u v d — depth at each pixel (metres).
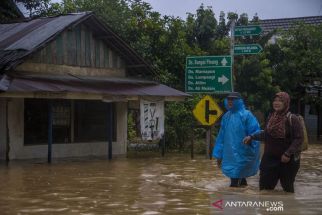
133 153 19.50
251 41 27.83
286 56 28.27
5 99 15.84
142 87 18.19
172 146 21.08
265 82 26.41
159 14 24.36
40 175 12.50
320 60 27.89
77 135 17.98
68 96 15.17
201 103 16.91
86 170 13.70
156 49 23.77
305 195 9.58
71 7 24.44
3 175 12.43
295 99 30.34
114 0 24.73
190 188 10.51
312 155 19.36
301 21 31.23
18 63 14.97
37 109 16.73
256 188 10.45
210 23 26.86
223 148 10.59
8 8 22.62
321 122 30.83
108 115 18.11
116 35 17.98
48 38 15.77
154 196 9.48
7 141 15.88
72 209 8.18
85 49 17.86
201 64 17.41
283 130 9.55
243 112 10.43
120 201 8.93
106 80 17.77
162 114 18.30
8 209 8.17
